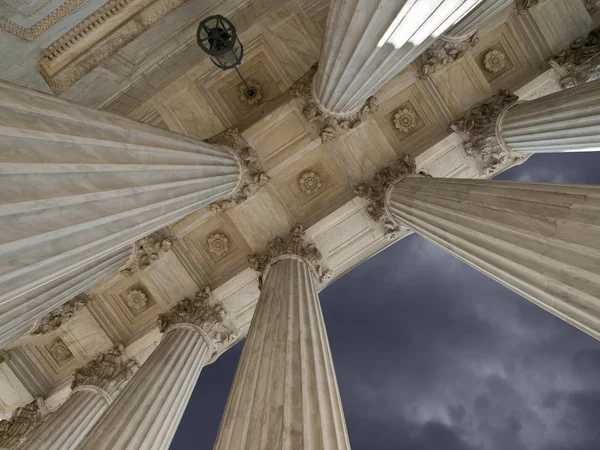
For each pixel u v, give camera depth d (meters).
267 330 13.59
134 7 16.36
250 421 9.36
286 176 23.36
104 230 7.86
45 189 6.10
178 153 11.93
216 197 15.80
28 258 5.96
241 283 22.75
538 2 21.11
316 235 22.64
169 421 14.88
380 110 22.84
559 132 15.80
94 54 15.92
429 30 12.76
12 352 22.97
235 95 22.77
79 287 14.70
